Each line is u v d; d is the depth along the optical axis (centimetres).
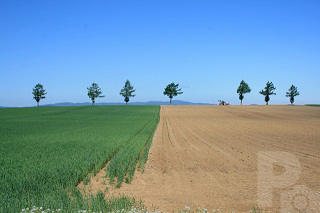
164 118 5847
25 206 833
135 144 2266
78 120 5378
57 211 802
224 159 1741
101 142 2380
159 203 973
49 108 9481
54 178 1160
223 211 900
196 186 1183
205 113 7194
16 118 5944
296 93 12219
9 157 1706
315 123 4553
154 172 1427
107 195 1048
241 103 12512
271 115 6531
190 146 2280
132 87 11662
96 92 11312
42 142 2406
